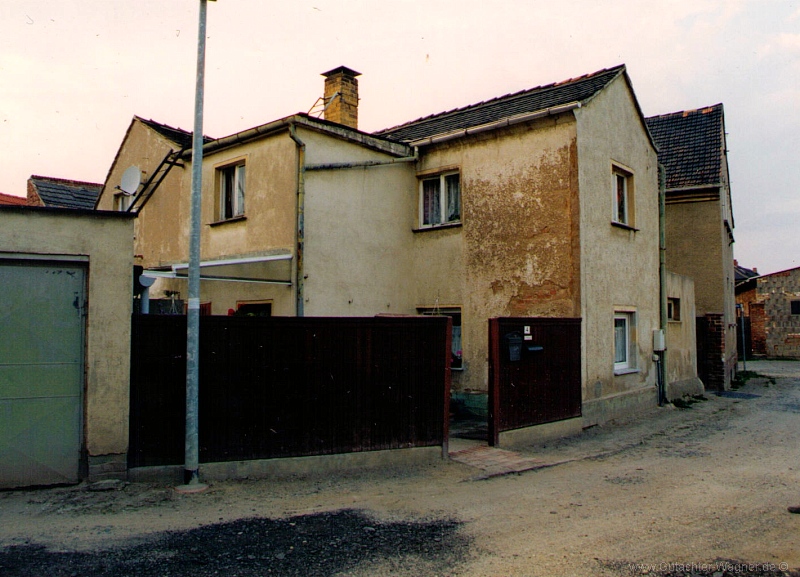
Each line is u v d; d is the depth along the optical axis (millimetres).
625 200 12977
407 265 13039
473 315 12102
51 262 6523
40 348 6484
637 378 12828
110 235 6719
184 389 6922
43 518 5594
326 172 11359
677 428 11125
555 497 6551
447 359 8211
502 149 11875
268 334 7266
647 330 13352
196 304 6711
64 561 4645
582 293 10844
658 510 6043
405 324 7988
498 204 11867
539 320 9836
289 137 11031
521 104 13219
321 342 7523
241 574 4480
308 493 6617
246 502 6215
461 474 7516
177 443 6879
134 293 8664
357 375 7691
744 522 5637
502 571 4535
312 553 4887
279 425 7262
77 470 6586
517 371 9422
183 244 13219
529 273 11359
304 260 10859
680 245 18359
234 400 7078
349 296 11680
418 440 8000
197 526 5465
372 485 6996
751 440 9977
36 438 6441
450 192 12914
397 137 15227
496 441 9008
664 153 19812
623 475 7586
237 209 12344
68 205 18922
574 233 10797
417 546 5051
